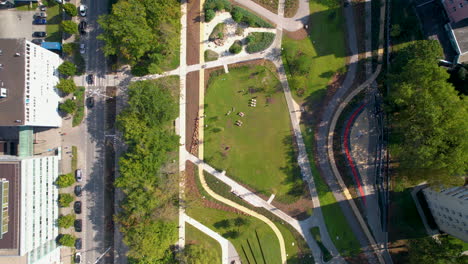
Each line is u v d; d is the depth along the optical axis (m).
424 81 52.22
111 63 65.56
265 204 65.69
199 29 65.31
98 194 66.06
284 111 65.69
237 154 65.69
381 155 64.38
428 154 51.03
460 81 59.72
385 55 64.81
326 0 65.94
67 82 61.75
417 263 57.69
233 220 65.31
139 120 57.72
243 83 65.69
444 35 61.97
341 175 65.62
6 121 53.03
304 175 65.75
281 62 65.69
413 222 65.19
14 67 52.97
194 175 65.56
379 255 65.38
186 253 61.53
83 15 65.56
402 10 64.62
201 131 65.56
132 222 58.09
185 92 65.62
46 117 59.62
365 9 65.62
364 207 65.62
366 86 65.12
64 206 63.69
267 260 65.38
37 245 57.44
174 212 60.62
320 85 65.69
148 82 60.06
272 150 65.69
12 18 65.81
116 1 65.00
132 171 56.59
